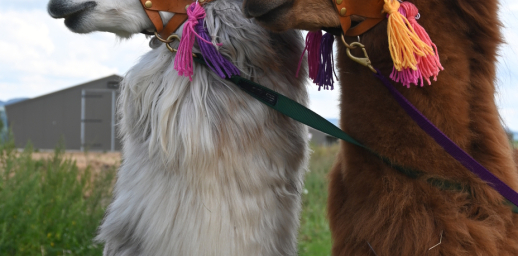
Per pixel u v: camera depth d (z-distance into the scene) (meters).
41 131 25.88
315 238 6.36
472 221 1.94
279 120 2.19
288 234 2.25
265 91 2.08
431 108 1.97
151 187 2.11
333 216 2.30
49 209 5.12
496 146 2.05
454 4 1.97
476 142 2.05
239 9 2.11
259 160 2.09
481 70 2.06
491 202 2.00
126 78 2.25
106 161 10.97
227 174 2.02
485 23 2.01
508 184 2.06
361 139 2.08
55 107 25.78
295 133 2.28
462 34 2.00
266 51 2.13
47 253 4.62
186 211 2.02
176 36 2.06
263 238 2.11
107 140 25.50
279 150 2.17
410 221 1.96
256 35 2.11
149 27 2.12
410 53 1.76
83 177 5.91
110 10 2.01
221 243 2.02
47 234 4.82
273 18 1.78
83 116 25.53
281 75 2.21
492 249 1.90
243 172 2.04
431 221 1.94
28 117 25.89
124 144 2.36
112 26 2.05
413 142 1.98
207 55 2.01
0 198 4.74
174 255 2.05
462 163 1.97
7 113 25.86
